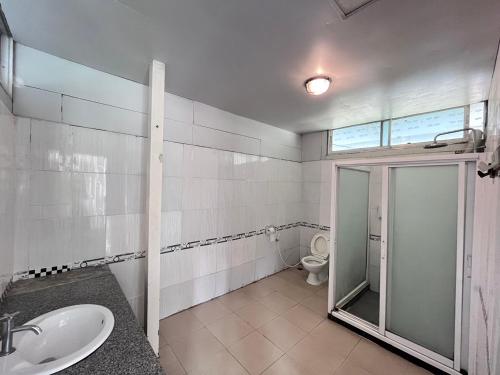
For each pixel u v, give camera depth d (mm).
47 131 1607
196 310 2512
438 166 1787
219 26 1273
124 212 1966
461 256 1644
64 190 1684
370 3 1076
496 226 1080
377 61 1597
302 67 1714
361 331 2154
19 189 1508
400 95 2174
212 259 2730
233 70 1784
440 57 1526
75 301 1292
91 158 1799
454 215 1716
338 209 2529
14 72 1478
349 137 3426
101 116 1840
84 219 1774
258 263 3311
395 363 1828
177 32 1335
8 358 850
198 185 2553
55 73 1629
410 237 1938
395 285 2025
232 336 2111
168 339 2047
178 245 2414
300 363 1811
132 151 2000
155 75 1664
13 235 1471
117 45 1479
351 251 2799
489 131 1538
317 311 2553
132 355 886
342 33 1311
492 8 1086
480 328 1426
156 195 1720
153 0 1081
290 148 3754
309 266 3107
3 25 1290
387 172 2023
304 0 1067
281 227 3637
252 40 1396
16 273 1506
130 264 2002
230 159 2869
